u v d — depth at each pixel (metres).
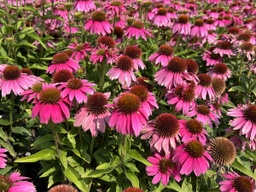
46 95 0.42
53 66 0.60
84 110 0.48
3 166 0.40
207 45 1.03
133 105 0.42
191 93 0.55
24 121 0.69
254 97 0.87
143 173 0.54
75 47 0.70
